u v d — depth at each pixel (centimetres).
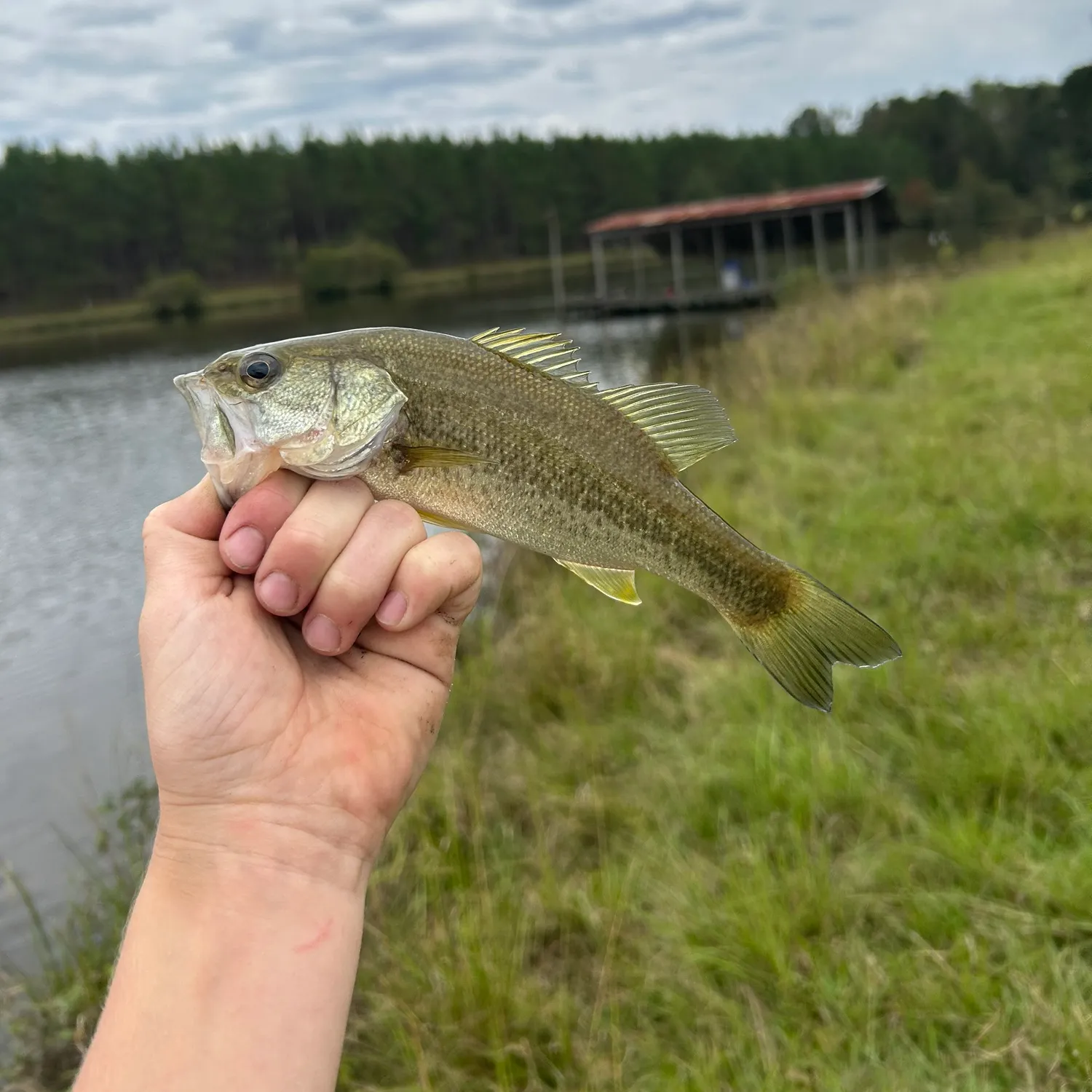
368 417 35
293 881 28
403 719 32
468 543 34
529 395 39
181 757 29
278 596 30
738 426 164
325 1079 26
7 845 84
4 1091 56
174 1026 26
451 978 53
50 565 175
